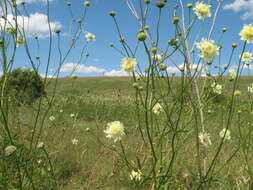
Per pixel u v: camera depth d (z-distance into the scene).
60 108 1.25
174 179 0.67
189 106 0.63
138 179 0.60
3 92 0.63
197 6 0.61
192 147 0.85
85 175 0.93
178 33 0.58
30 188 0.70
